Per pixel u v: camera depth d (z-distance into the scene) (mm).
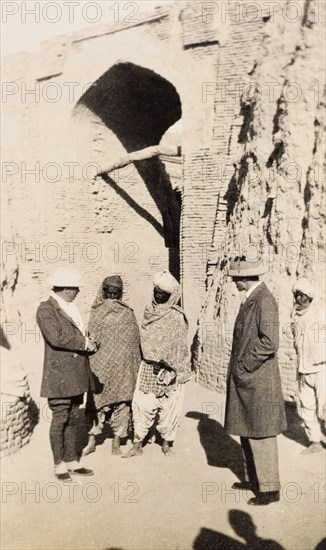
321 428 6289
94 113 16453
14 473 5129
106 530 4078
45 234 16328
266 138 9859
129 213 17531
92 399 5727
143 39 14586
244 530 4078
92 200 16609
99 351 5500
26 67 16750
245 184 10023
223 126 13133
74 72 15969
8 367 6129
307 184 8516
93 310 5730
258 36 12688
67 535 3994
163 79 14336
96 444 5980
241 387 4418
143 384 5480
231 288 9203
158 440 6098
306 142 8836
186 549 3812
